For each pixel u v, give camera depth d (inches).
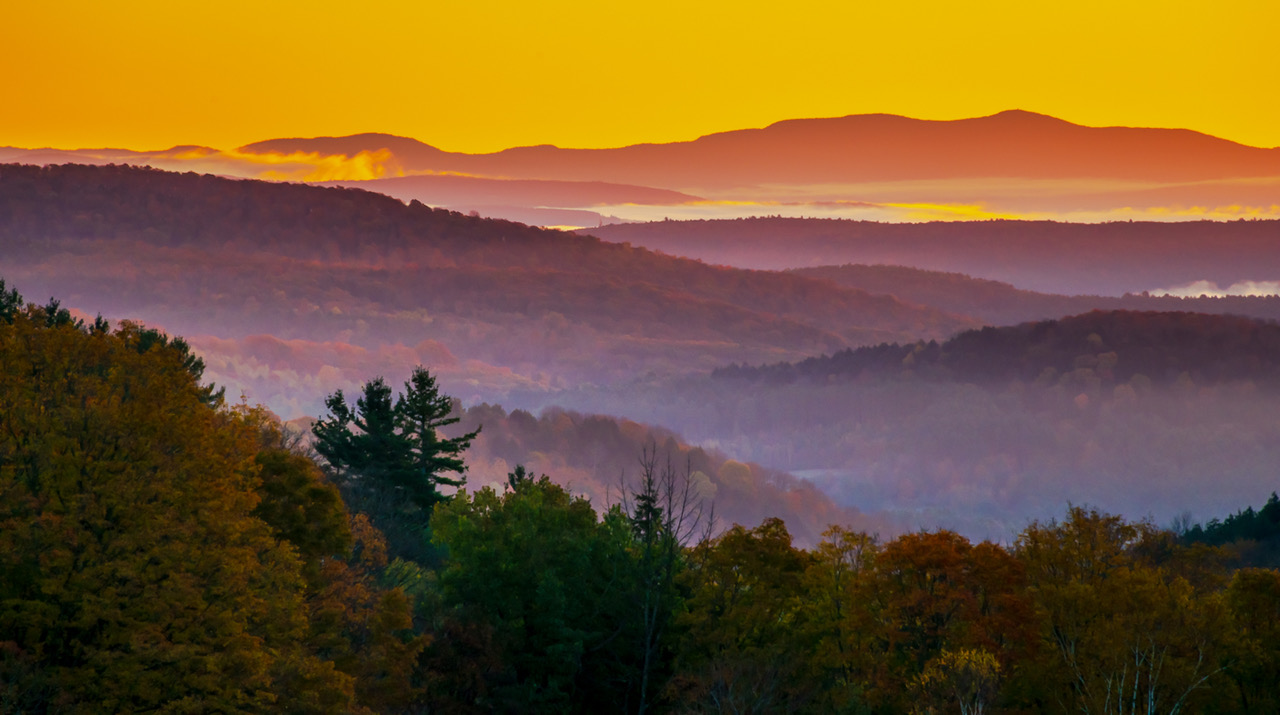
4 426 1306.6
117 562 1221.7
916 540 2156.7
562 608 2074.3
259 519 1626.5
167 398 1413.6
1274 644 2010.3
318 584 1723.7
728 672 1893.5
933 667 1872.5
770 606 2213.3
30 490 1285.7
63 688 1161.4
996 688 1828.2
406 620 1692.9
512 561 2154.3
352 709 1470.2
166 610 1249.4
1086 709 1834.4
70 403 1338.6
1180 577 2078.0
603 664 2212.1
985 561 2178.9
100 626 1245.1
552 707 1996.8
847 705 1897.1
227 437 1519.4
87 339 1440.7
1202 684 1887.3
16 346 1379.2
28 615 1177.4
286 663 1408.7
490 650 1909.4
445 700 1849.2
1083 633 1959.9
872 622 2094.0
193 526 1323.8
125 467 1307.8
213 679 1228.5
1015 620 2059.5
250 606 1357.0
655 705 2199.8
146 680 1202.6
